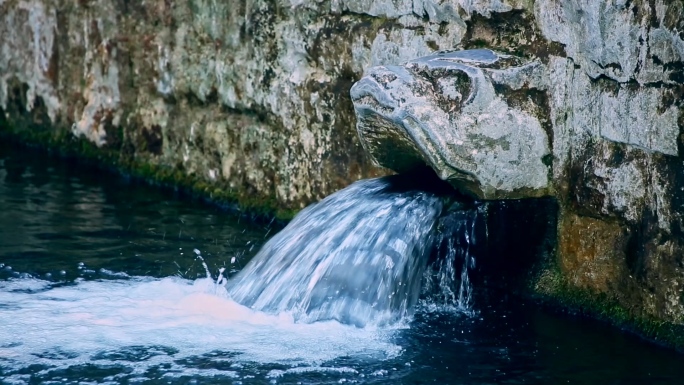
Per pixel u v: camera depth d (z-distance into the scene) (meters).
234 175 18.12
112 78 20.39
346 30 15.56
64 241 15.91
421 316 13.08
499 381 11.13
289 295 13.00
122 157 20.41
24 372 10.96
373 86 12.66
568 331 12.59
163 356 11.46
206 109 18.59
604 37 12.05
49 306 12.93
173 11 18.80
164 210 17.97
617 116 12.12
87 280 14.06
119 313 12.74
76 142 21.45
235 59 17.69
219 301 13.16
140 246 15.79
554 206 13.32
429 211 13.12
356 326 12.57
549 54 12.82
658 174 11.77
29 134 22.62
